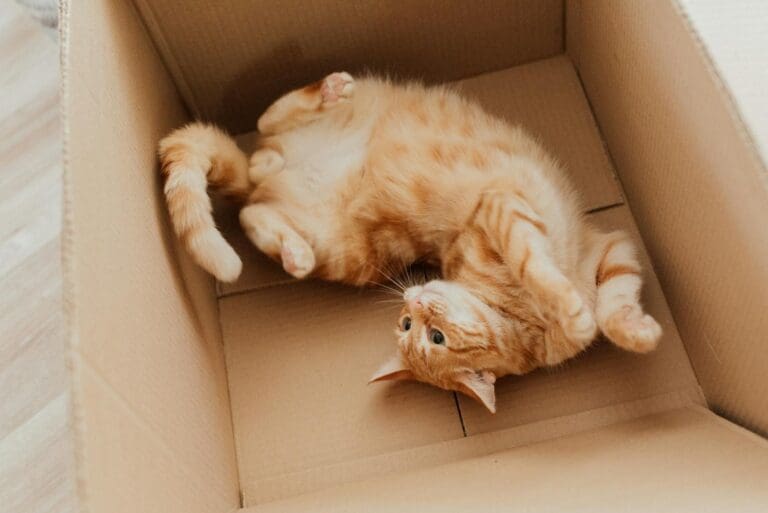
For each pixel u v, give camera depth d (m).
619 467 0.97
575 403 1.24
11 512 1.46
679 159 1.04
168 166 1.16
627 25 1.09
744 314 0.97
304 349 1.34
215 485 1.09
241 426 1.29
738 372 1.05
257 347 1.35
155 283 1.01
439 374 1.23
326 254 1.34
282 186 1.35
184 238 1.14
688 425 1.10
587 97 1.45
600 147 1.41
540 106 1.46
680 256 1.16
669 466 0.92
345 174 1.35
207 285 1.33
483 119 1.35
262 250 1.32
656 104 1.07
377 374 1.24
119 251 0.88
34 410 1.54
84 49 0.92
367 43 1.39
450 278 1.30
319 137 1.36
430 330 1.21
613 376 1.25
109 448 0.71
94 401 0.70
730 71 0.81
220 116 1.47
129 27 1.15
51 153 1.77
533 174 1.26
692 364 1.22
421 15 1.35
